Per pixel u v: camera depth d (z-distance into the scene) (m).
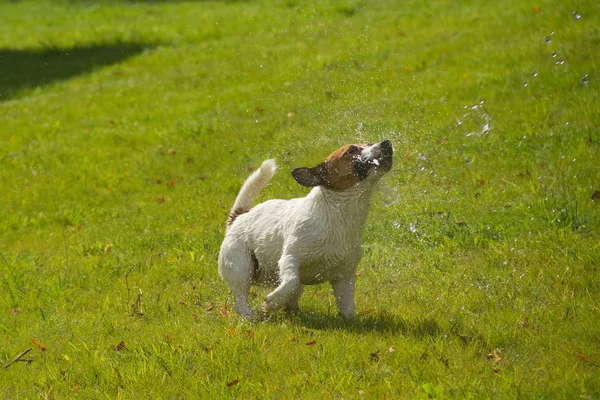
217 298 8.79
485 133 13.66
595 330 6.64
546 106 14.29
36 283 10.03
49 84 24.64
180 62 24.50
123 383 6.36
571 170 11.39
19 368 7.02
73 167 16.36
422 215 10.73
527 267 8.56
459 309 7.62
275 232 7.52
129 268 10.24
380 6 25.97
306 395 5.84
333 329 7.27
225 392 5.99
